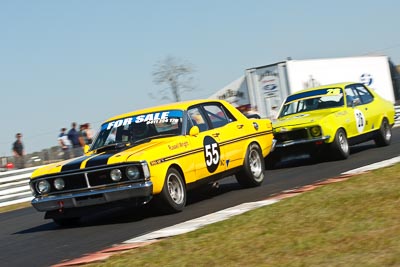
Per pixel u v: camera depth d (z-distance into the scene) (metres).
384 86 31.83
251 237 6.43
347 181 9.35
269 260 5.49
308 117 14.26
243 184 11.26
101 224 9.21
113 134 10.02
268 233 6.52
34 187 9.07
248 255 5.75
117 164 8.61
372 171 10.12
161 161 8.89
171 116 9.94
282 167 14.74
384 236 5.79
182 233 7.27
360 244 5.64
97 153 9.47
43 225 10.16
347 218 6.76
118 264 5.96
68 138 19.19
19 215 12.60
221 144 10.38
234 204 9.49
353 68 29.81
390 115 16.67
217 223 7.41
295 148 13.97
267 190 10.69
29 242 8.44
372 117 15.71
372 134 15.75
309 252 5.60
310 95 15.44
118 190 8.59
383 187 8.34
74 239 8.19
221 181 13.41
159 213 9.41
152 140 9.59
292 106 15.41
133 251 6.51
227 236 6.61
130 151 8.97
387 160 12.23
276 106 26.92
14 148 19.03
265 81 27.19
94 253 6.95
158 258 6.02
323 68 28.03
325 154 14.72
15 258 7.38
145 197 8.65
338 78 28.70
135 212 9.99
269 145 11.83
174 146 9.28
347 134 14.43
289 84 26.36
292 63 26.50
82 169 8.73
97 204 8.76
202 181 9.90
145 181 8.57
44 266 6.67
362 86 16.22
